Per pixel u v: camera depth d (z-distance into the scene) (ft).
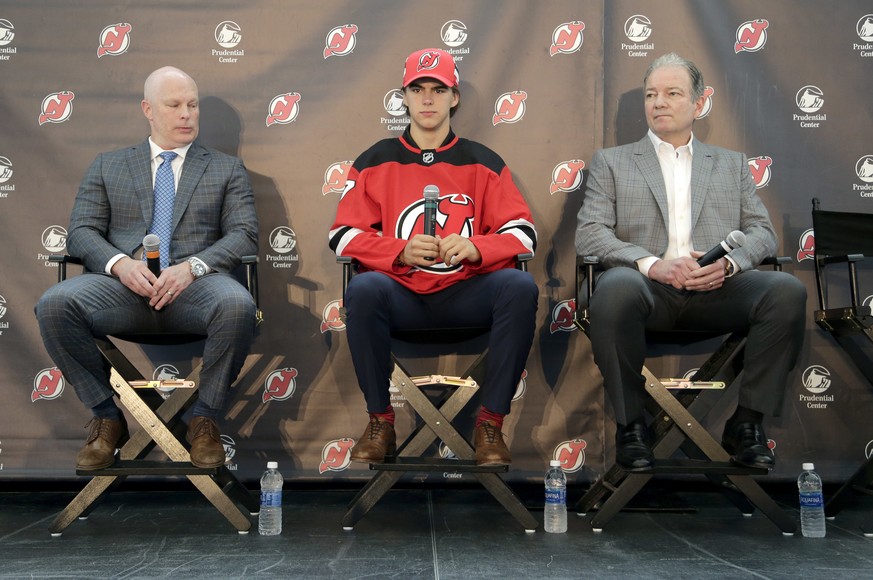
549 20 9.82
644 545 7.08
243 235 8.69
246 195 9.02
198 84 9.80
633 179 8.81
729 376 8.16
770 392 7.63
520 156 9.80
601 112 9.77
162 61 9.80
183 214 8.73
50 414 9.55
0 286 9.61
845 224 9.12
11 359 9.56
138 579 5.95
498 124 9.82
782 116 9.86
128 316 7.98
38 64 9.73
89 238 8.35
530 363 9.68
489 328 8.11
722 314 8.09
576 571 6.22
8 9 9.75
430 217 7.79
